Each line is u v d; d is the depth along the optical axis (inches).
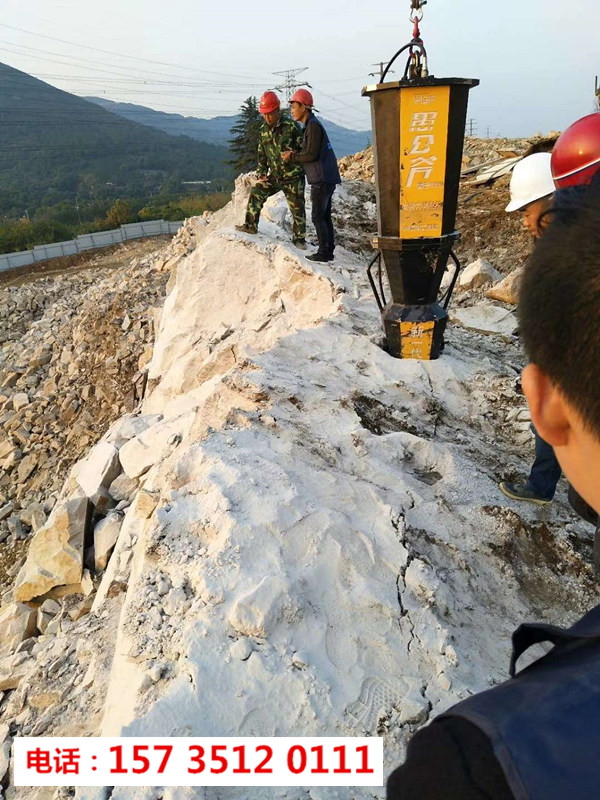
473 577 126.3
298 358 197.3
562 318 27.4
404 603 112.3
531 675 26.3
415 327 192.9
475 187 447.2
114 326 467.5
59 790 98.3
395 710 95.1
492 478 157.6
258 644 99.9
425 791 23.6
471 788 22.1
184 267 353.7
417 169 164.7
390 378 190.1
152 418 293.3
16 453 438.9
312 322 245.4
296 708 92.4
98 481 246.5
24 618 205.6
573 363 27.4
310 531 119.7
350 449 151.3
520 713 23.5
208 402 175.6
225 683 93.1
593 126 109.7
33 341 574.9
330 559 116.3
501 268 339.0
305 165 281.9
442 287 310.8
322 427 159.0
